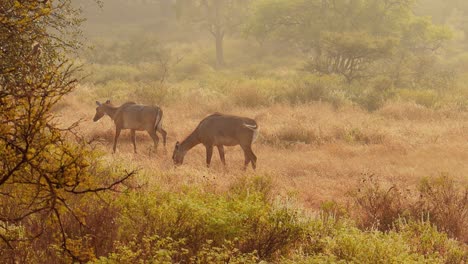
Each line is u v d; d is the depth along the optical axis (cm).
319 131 6719
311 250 2623
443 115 8644
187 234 2508
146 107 5856
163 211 2536
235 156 5738
